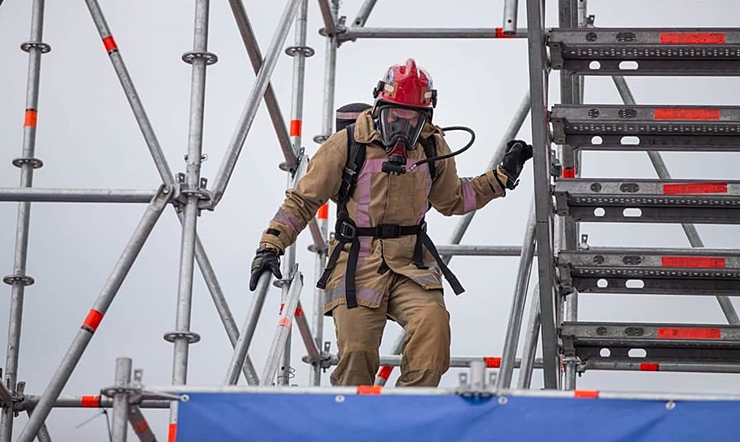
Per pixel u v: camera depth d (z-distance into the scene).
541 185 21.77
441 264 22.27
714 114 22.28
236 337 28.19
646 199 22.61
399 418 15.53
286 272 27.58
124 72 22.94
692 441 15.23
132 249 21.42
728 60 22.86
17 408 28.50
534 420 15.39
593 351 24.25
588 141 23.17
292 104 29.30
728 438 15.19
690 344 23.56
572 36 22.58
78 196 21.77
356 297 21.81
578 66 23.17
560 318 24.09
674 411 15.34
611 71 23.11
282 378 29.02
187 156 22.08
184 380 21.09
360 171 22.08
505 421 15.41
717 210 22.88
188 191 21.84
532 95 21.70
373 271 22.00
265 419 15.65
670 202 22.77
